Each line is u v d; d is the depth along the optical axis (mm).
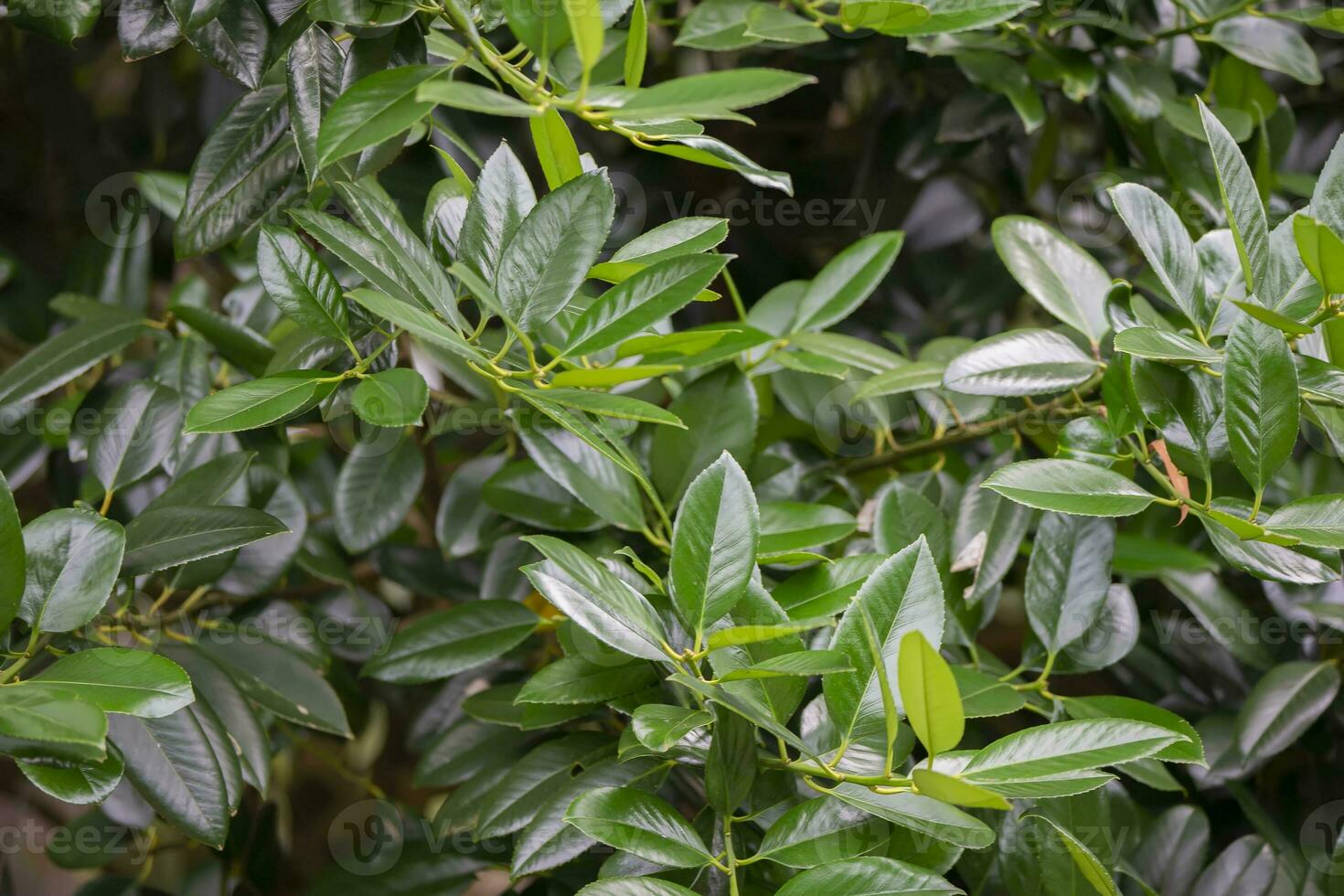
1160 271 1562
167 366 1787
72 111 2162
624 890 1471
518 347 1665
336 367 1576
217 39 1555
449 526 1805
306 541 1834
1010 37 1890
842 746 1485
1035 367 1632
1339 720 1814
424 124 1688
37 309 1966
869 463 1830
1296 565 1542
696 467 1690
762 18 1720
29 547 1502
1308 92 2109
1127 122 1923
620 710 1584
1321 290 1538
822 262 2316
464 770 1769
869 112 2252
